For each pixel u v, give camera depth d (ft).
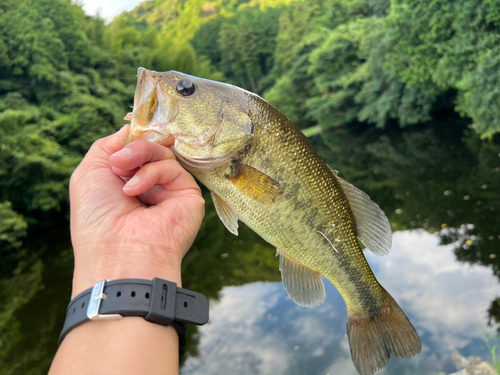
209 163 0.96
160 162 0.75
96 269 0.60
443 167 8.53
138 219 0.68
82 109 12.15
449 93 13.55
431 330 2.98
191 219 0.74
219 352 3.43
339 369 2.88
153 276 0.61
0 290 6.40
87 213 0.68
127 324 0.51
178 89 0.94
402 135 14.78
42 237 9.57
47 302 5.66
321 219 1.07
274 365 3.11
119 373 0.47
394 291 3.63
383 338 1.18
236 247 6.47
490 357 2.56
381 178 8.79
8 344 4.50
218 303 4.43
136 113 0.91
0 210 8.00
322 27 24.66
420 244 4.56
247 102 0.99
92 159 0.78
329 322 3.53
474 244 4.26
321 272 1.13
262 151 0.99
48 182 9.71
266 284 4.79
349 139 17.02
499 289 3.30
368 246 1.15
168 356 0.51
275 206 1.01
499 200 5.53
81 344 0.49
